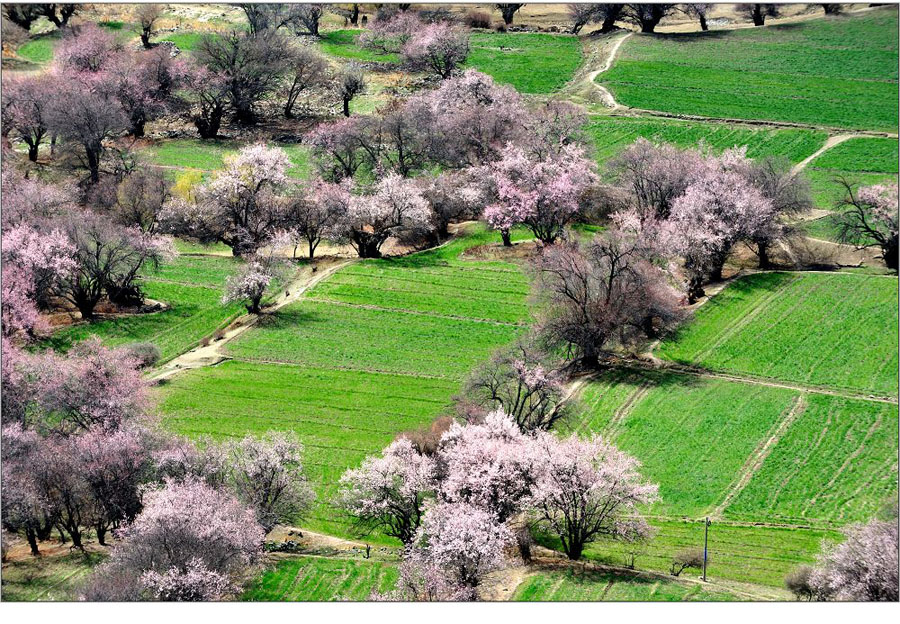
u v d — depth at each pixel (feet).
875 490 269.64
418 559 229.04
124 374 297.12
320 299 395.96
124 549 225.35
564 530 251.19
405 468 257.14
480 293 398.42
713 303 377.50
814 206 444.55
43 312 383.45
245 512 238.07
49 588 225.35
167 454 256.93
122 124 493.36
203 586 214.48
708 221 394.73
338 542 255.50
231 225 449.06
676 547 249.14
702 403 310.86
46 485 246.68
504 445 253.85
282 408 314.96
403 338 364.17
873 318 360.07
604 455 254.06
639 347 348.38
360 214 438.40
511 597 221.66
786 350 343.05
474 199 461.37
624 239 366.02
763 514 262.67
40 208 420.77
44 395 283.38
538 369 286.87
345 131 488.44
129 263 389.19
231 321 380.17
